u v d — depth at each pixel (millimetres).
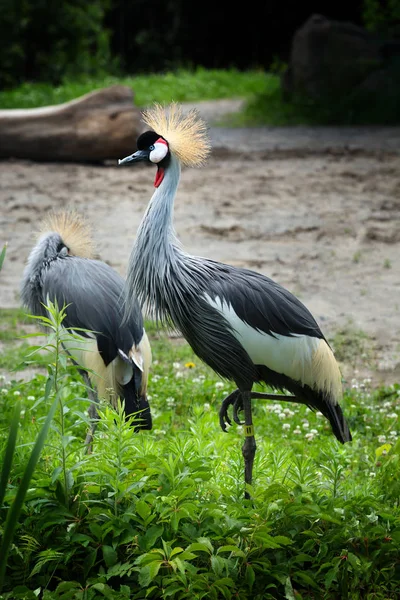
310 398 7715
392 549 6777
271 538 6461
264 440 9258
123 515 6586
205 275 7523
